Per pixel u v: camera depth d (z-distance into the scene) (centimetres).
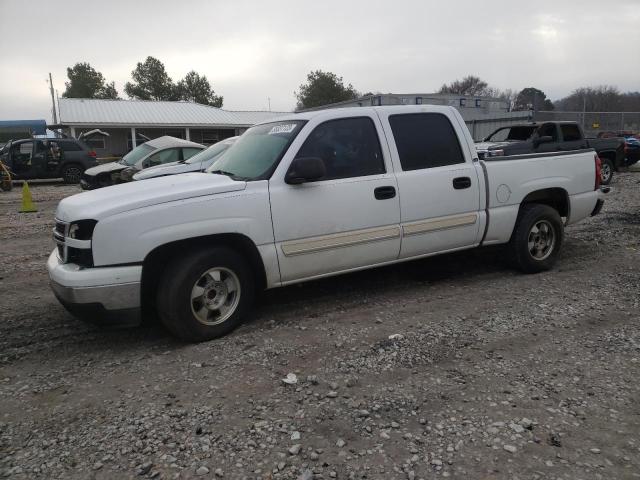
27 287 600
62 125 2972
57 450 285
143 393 345
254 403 328
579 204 627
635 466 262
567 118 2770
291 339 427
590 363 372
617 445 279
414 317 472
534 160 586
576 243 759
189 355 402
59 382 366
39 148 1988
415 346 405
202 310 425
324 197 458
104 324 402
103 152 3475
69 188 1886
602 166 1513
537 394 331
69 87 7369
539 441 283
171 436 294
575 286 552
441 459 270
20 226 1034
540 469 261
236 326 445
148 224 393
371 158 488
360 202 475
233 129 3816
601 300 504
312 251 458
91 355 412
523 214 583
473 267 641
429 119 527
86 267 390
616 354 386
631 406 316
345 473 261
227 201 419
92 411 325
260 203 431
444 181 520
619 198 1209
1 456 281
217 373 370
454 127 539
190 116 3722
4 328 471
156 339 442
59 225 424
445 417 308
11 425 311
